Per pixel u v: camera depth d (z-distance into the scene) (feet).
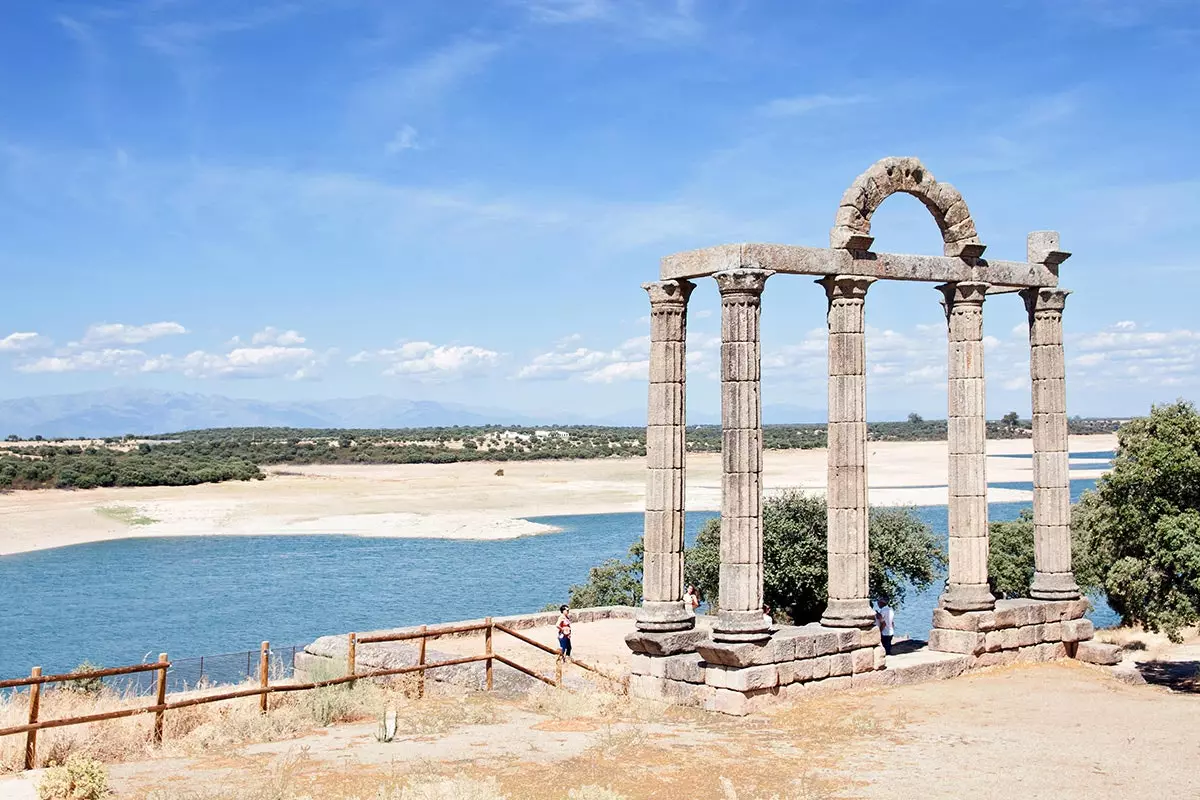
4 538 333.42
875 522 163.94
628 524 377.91
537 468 633.20
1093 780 59.11
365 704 77.30
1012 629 96.58
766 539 156.35
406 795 51.96
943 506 383.45
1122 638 152.87
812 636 81.92
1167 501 110.32
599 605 174.60
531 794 54.44
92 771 52.49
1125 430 120.47
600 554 298.56
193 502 427.33
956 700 81.56
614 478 562.66
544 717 76.74
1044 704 80.38
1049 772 60.75
